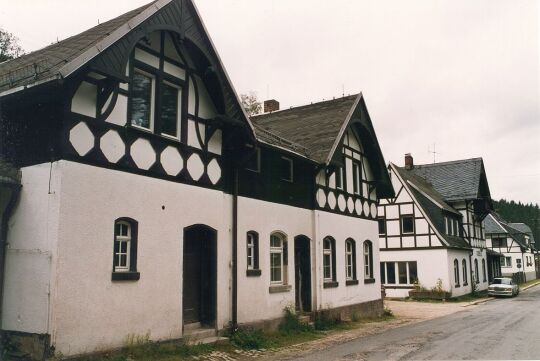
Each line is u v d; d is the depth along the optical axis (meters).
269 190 15.37
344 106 21.05
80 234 9.20
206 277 12.70
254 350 12.10
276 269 15.71
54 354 8.53
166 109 11.74
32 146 9.41
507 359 10.78
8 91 9.02
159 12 10.62
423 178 42.66
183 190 11.79
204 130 12.70
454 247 33.66
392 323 18.88
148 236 10.69
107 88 9.70
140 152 10.67
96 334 9.30
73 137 9.23
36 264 8.94
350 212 20.42
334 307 18.14
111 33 9.27
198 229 12.44
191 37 11.65
